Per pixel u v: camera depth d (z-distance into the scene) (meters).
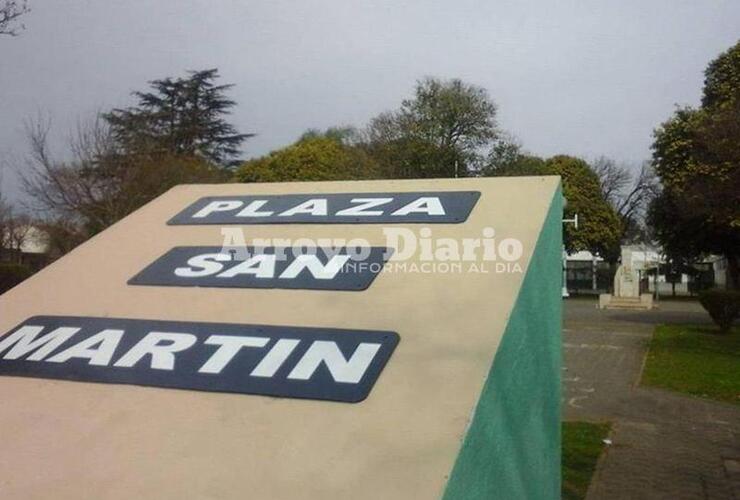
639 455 7.73
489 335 3.04
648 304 33.00
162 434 2.73
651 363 14.88
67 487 2.54
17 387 3.14
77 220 16.39
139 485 2.50
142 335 3.38
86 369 3.20
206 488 2.45
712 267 49.47
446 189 4.55
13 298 3.94
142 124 21.41
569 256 52.59
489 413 2.80
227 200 4.86
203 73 33.00
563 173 48.03
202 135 32.28
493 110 27.28
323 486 2.39
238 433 2.67
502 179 4.64
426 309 3.27
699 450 7.98
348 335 3.13
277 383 2.89
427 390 2.75
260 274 3.76
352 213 4.33
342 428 2.62
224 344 3.20
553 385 4.36
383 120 27.78
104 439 2.76
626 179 54.72
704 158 23.42
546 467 4.08
